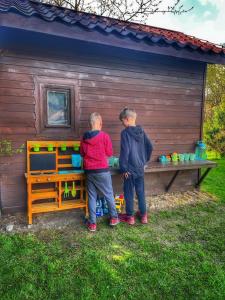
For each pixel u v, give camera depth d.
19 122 3.65
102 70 4.10
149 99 4.55
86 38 3.25
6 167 3.69
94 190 3.42
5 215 3.75
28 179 3.38
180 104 4.88
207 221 3.80
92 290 2.23
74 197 4.15
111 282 2.34
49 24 3.00
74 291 2.22
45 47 3.67
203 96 5.12
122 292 2.23
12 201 3.79
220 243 3.14
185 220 3.82
